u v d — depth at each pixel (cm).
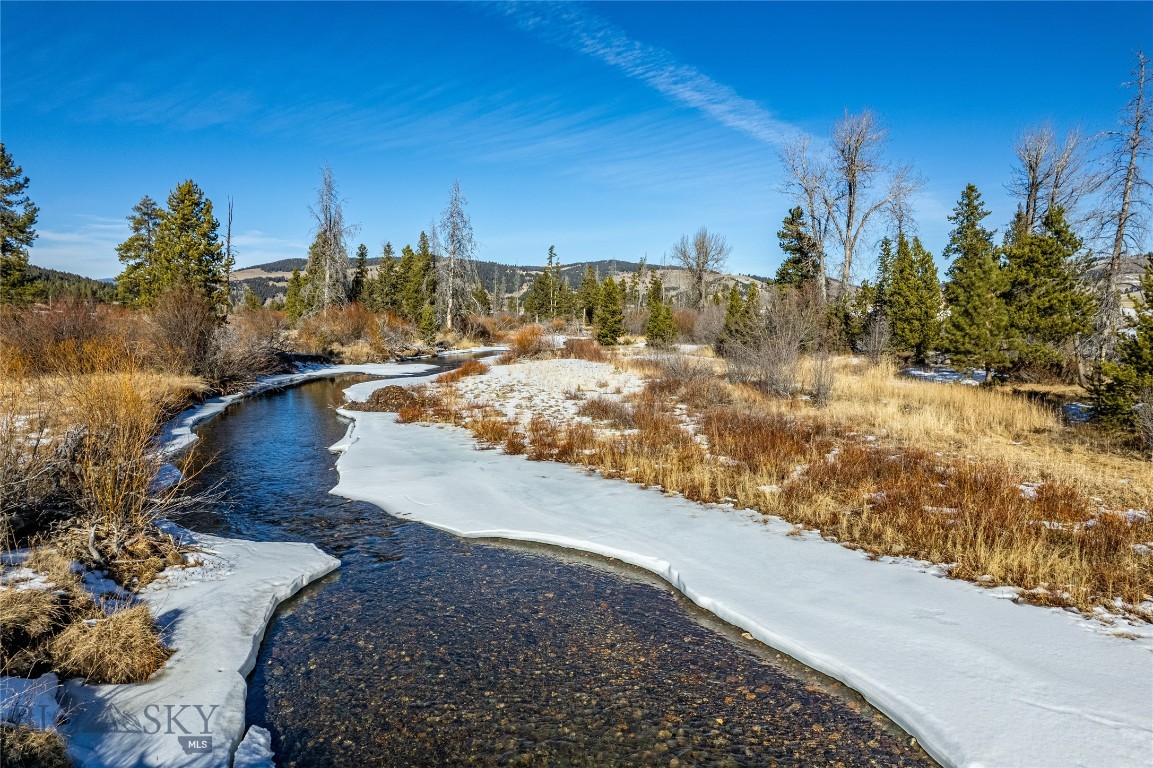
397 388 2027
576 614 607
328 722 441
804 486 920
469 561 734
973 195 3406
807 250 3222
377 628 575
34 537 612
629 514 862
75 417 884
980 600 588
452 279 4591
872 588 621
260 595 609
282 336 3531
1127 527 711
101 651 456
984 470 963
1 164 3219
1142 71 1717
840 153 3033
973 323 1961
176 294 2050
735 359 2036
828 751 415
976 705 434
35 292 3291
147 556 637
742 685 490
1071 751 383
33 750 346
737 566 687
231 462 1157
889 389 1792
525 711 455
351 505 920
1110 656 483
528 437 1339
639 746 418
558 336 5116
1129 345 1157
